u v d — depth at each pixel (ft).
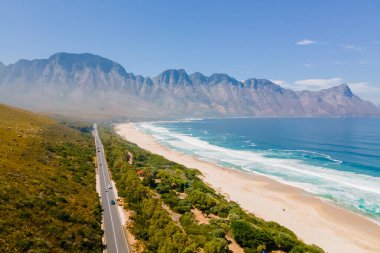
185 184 245.24
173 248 127.34
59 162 241.14
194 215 179.52
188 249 125.18
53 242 117.19
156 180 257.34
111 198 205.16
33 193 149.28
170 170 309.42
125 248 138.10
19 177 162.71
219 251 128.47
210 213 186.60
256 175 353.31
